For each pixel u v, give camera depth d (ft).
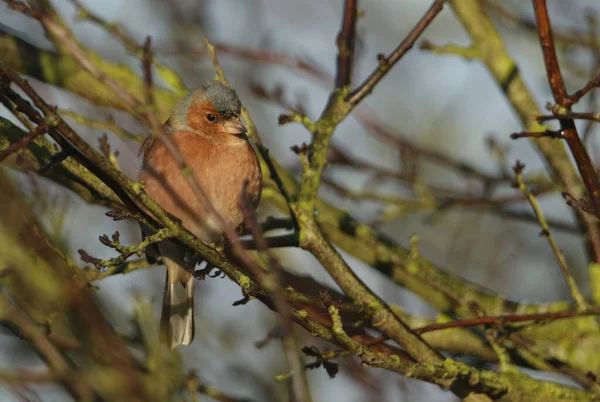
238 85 45.47
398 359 26.18
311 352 28.09
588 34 43.70
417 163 43.29
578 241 47.34
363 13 33.94
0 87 22.08
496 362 33.53
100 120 36.45
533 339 34.42
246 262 21.52
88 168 24.23
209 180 32.17
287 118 32.12
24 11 20.98
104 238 24.29
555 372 32.35
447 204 41.16
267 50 42.55
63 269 26.48
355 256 37.73
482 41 38.91
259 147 31.91
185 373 32.19
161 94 39.65
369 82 32.09
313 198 30.68
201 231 31.63
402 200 41.55
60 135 23.66
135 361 28.68
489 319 29.01
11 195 25.86
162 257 31.81
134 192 24.04
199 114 33.65
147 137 33.99
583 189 34.50
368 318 29.22
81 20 37.73
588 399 28.66
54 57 37.86
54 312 26.18
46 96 34.09
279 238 29.99
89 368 25.75
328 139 31.81
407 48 31.53
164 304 31.81
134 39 39.45
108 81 21.31
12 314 25.36
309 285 34.94
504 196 42.65
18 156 28.30
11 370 25.62
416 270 36.42
